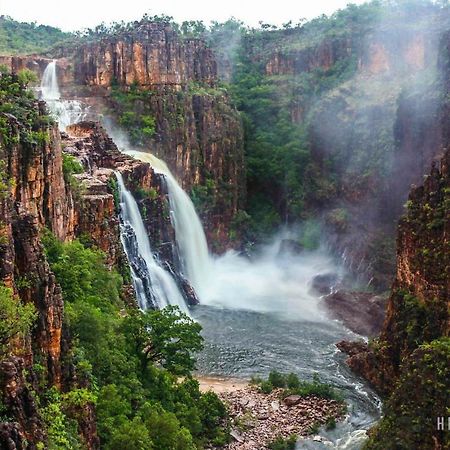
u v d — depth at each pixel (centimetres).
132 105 9912
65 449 2769
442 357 4081
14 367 2438
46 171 4731
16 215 3134
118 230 6375
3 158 4028
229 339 6931
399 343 5425
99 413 3516
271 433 4822
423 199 5594
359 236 9794
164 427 3759
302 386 5597
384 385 5553
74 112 9088
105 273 5138
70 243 5025
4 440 2167
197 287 9088
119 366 4131
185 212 9419
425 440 3888
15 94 4975
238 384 5778
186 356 4794
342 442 4756
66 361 3288
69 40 13688
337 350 6681
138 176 7819
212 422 4725
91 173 6812
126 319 4656
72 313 3900
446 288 4912
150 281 7156
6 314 2641
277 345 6800
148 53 10306
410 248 5562
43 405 2917
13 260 2942
